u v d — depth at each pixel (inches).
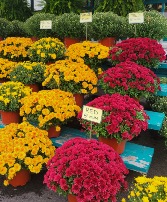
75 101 136.3
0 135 107.1
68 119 122.6
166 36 194.2
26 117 120.7
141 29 173.0
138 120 102.4
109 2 220.2
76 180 79.9
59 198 101.4
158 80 135.9
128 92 127.0
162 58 149.0
